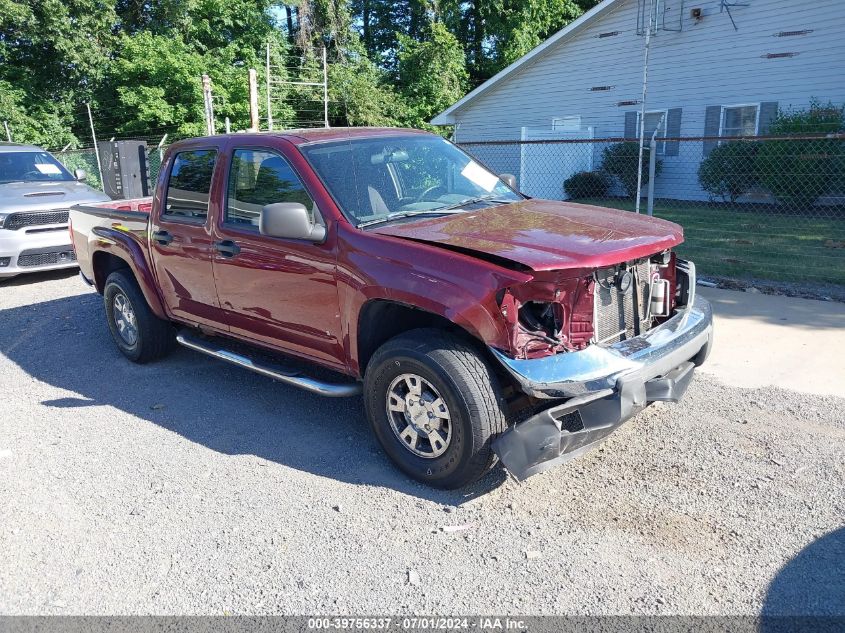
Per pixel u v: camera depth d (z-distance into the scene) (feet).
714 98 55.77
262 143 14.87
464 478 11.94
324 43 90.38
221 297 16.07
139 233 18.42
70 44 76.89
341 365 13.94
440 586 10.02
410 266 11.94
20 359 21.07
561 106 65.72
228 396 17.39
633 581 9.93
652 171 28.84
